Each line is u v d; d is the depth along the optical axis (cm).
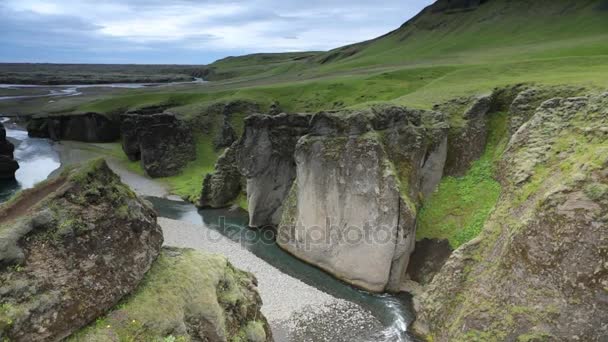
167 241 4291
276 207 4847
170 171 6988
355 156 3566
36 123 10444
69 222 1625
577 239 2031
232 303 2041
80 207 1692
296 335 2764
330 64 14888
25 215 1561
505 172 3162
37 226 1554
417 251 3462
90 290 1609
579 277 2005
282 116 4653
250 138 4684
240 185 5712
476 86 4559
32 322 1415
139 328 1659
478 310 2352
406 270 3441
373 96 7188
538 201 2242
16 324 1371
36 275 1486
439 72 7656
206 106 8150
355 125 3634
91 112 9606
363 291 3378
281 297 3238
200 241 4331
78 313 1548
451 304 2591
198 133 7706
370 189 3450
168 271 1959
